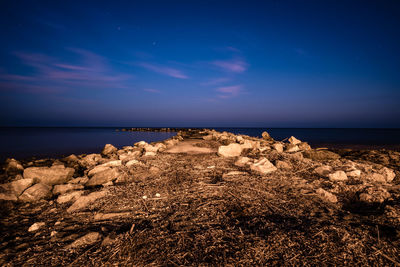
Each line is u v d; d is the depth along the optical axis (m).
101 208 4.27
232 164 7.90
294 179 5.93
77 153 16.19
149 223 3.60
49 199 5.05
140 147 12.79
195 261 2.59
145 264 2.55
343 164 7.61
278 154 8.81
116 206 4.34
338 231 3.16
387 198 4.70
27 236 3.32
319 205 4.28
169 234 3.19
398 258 2.61
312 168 6.93
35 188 5.04
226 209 4.10
